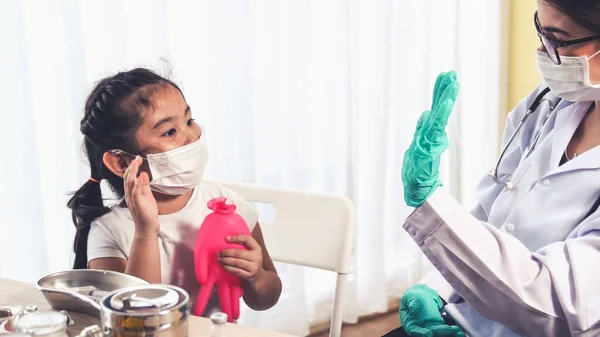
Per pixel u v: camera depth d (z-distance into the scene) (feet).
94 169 4.61
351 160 8.97
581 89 4.24
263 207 8.09
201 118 7.59
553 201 4.43
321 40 8.61
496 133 10.87
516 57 10.70
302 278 8.59
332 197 4.77
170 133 4.38
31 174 6.45
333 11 8.64
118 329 2.52
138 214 4.00
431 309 4.92
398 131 9.70
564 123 4.65
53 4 6.37
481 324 4.69
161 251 4.45
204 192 4.80
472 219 3.90
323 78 8.70
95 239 4.46
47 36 6.39
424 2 9.57
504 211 4.74
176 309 2.56
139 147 4.34
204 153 4.53
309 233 4.82
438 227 3.87
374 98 9.30
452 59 10.10
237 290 4.19
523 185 4.72
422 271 10.25
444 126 3.77
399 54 9.50
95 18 6.64
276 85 8.22
